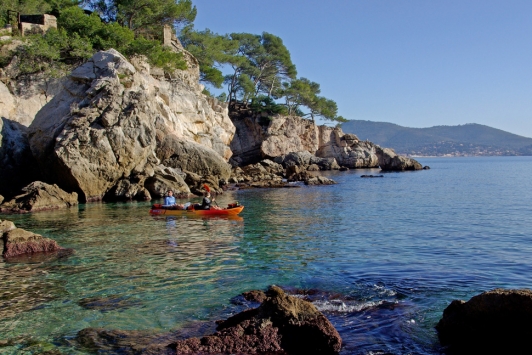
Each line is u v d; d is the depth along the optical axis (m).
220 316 8.81
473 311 7.46
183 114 45.38
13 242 13.95
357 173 65.44
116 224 19.97
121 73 32.09
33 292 10.29
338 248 14.87
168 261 13.09
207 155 36.59
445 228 18.80
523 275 11.45
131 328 8.27
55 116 29.59
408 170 76.94
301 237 16.86
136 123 29.22
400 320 8.55
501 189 38.97
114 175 28.91
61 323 8.52
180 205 23.02
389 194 34.28
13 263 12.83
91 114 28.34
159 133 34.59
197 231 18.20
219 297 9.91
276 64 82.00
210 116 50.75
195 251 14.44
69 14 44.16
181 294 10.12
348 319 8.63
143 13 52.06
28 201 24.53
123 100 29.42
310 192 36.19
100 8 54.28
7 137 29.94
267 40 82.00
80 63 41.22
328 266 12.47
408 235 17.19
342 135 82.62
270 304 7.78
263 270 12.10
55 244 14.57
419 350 7.42
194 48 63.66
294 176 50.38
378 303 9.43
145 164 30.89
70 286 10.73
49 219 21.39
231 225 19.77
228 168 38.22
